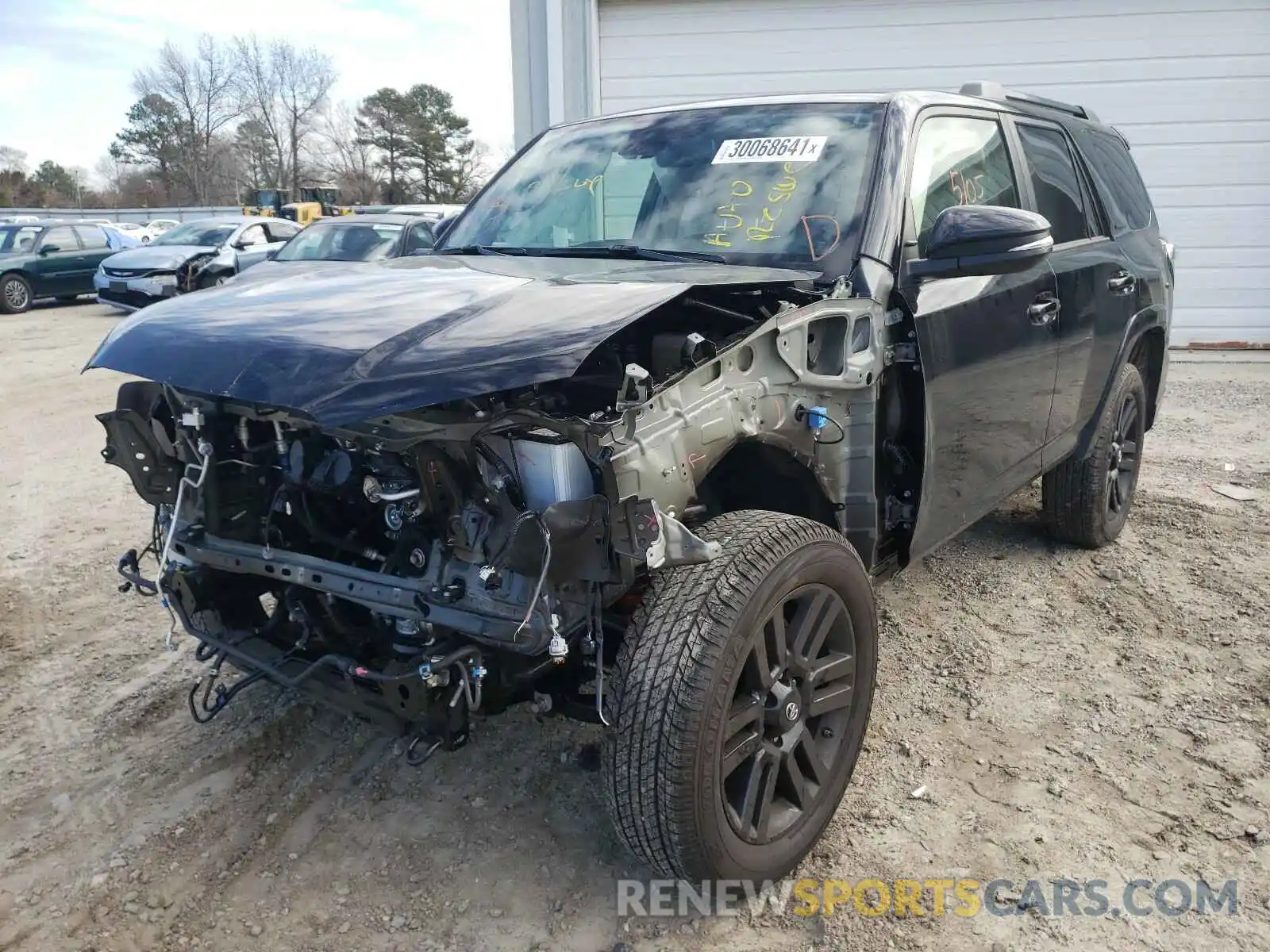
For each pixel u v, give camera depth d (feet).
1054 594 14.52
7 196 233.76
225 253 50.96
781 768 8.39
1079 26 32.81
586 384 8.20
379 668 8.54
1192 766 10.19
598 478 7.19
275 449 8.91
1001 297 11.39
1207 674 12.10
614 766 7.45
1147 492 19.60
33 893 8.52
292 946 7.93
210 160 229.66
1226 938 7.88
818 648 8.52
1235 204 33.76
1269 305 34.50
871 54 33.40
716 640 7.30
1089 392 14.34
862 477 9.51
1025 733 10.86
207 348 7.77
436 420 7.38
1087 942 7.87
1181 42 32.60
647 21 33.63
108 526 18.22
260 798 9.85
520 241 12.02
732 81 33.86
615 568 6.99
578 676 8.40
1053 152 14.34
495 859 8.93
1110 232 15.37
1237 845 8.97
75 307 62.18
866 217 10.05
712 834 7.57
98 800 9.82
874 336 9.40
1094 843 9.03
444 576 7.78
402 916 8.24
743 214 10.63
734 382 7.99
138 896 8.48
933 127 11.51
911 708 11.43
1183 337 35.29
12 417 27.84
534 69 33.37
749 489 9.64
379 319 7.86
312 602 9.00
